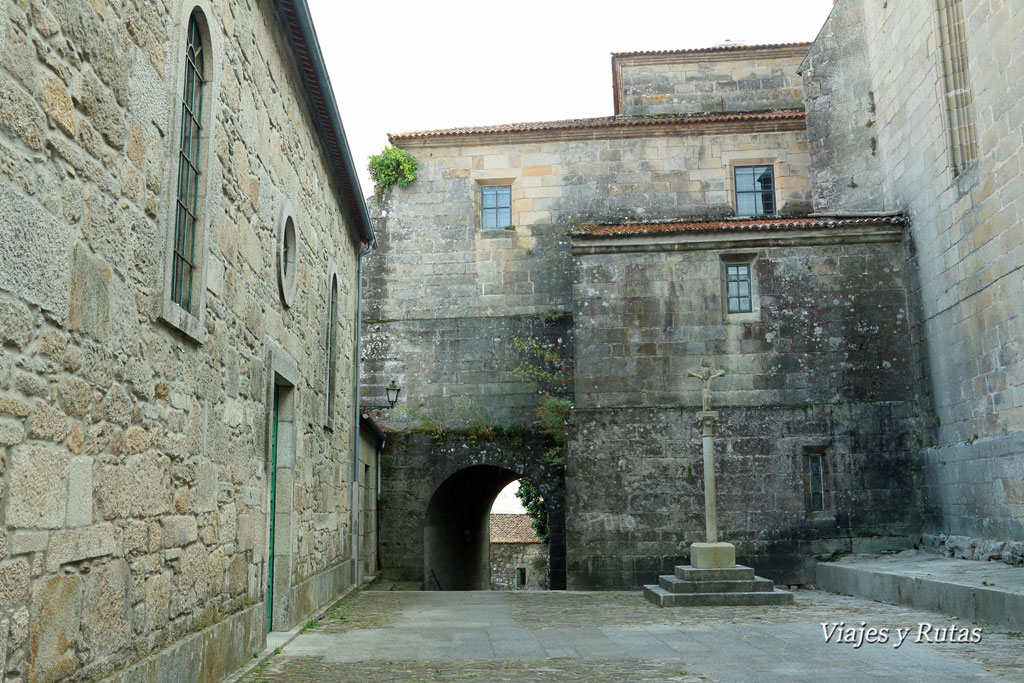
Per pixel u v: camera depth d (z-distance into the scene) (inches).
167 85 219.6
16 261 143.6
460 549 917.8
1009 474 503.2
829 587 585.9
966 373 560.4
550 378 789.2
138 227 199.9
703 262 661.9
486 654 314.8
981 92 538.3
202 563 247.1
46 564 154.3
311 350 428.1
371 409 797.9
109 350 183.3
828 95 749.3
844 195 729.6
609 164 836.6
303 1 343.3
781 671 275.6
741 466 630.5
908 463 627.2
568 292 810.8
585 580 622.2
